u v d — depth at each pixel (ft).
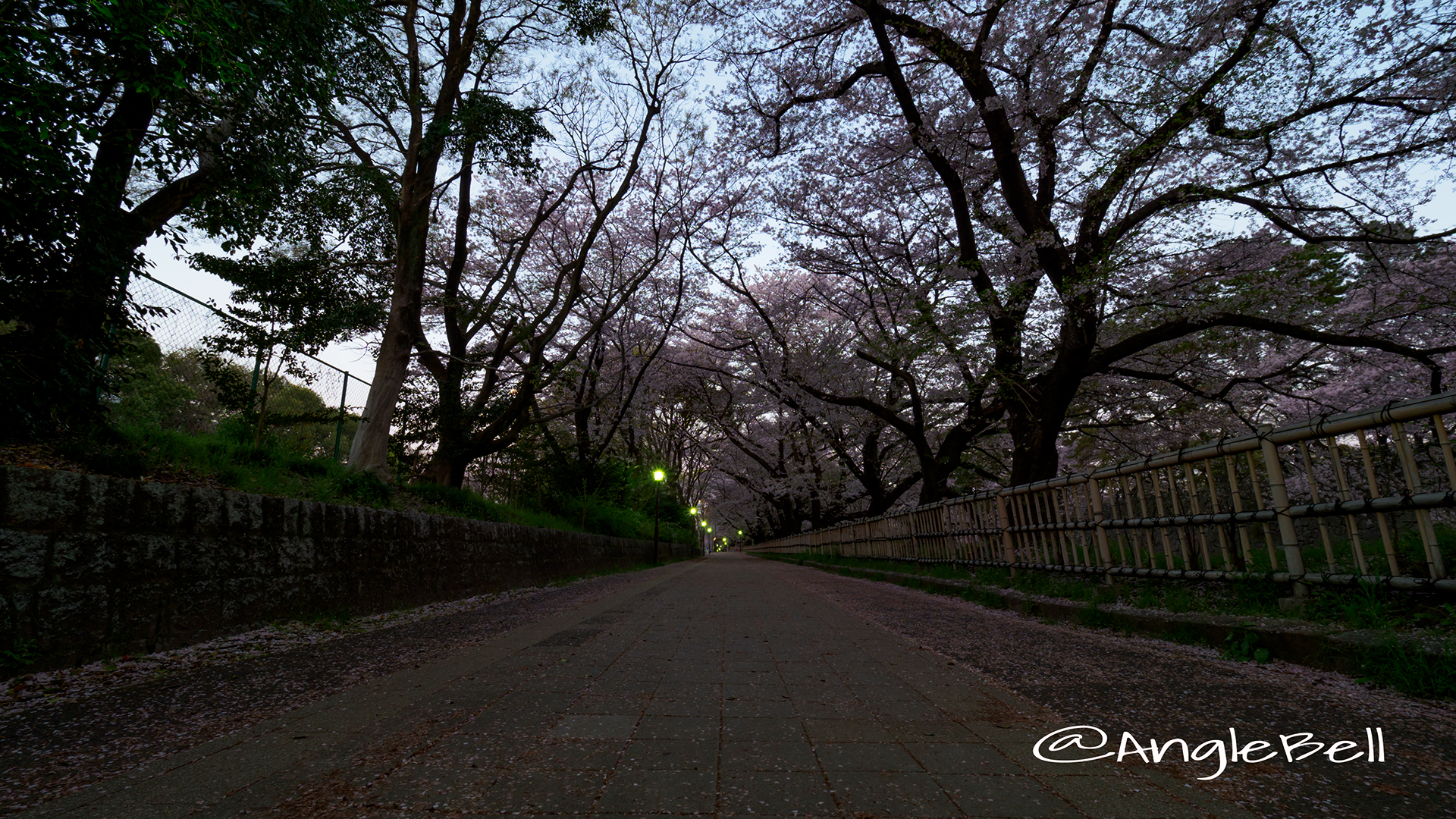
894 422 44.29
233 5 18.03
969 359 34.76
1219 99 25.52
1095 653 13.42
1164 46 28.09
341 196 35.40
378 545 24.17
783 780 6.72
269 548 18.42
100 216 17.10
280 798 6.31
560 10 40.04
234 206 23.73
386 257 40.86
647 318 70.54
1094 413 45.42
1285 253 32.60
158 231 18.30
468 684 11.34
